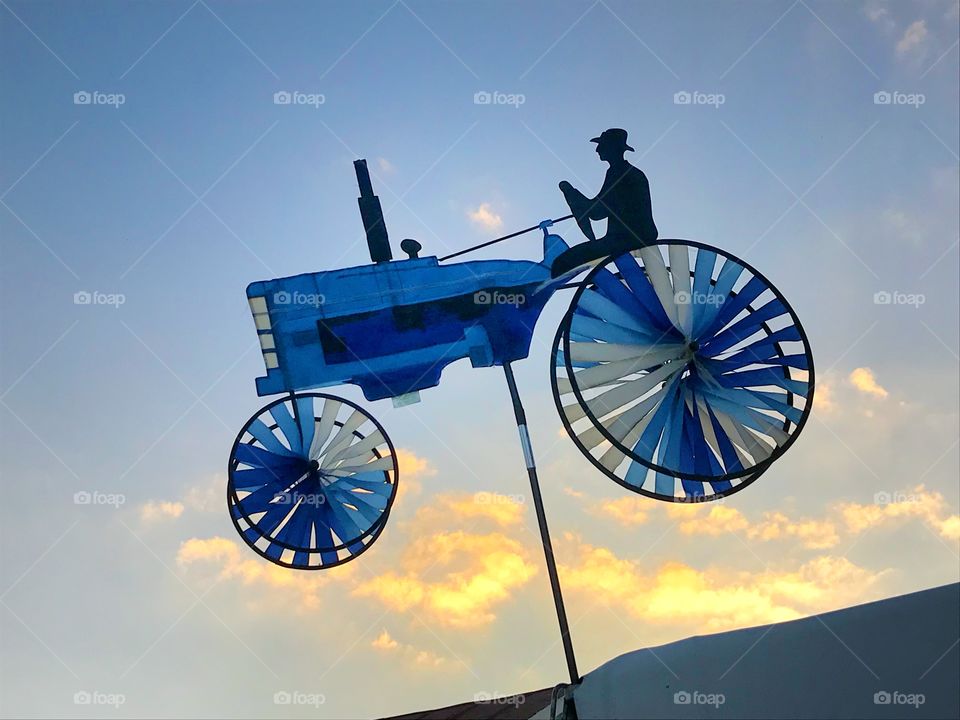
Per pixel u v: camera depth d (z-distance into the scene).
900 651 4.66
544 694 8.69
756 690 4.98
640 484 10.76
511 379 11.43
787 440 10.85
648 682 5.33
